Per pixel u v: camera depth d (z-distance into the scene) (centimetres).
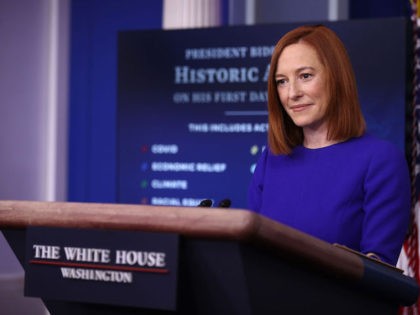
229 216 115
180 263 120
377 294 141
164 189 504
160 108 505
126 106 513
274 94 200
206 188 494
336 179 188
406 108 442
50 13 619
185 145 499
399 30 442
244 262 117
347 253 133
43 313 605
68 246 127
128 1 599
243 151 485
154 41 507
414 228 416
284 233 119
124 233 122
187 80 499
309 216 188
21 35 627
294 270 125
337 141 194
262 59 479
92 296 124
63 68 616
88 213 125
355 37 450
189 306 126
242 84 485
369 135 195
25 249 133
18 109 624
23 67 627
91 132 610
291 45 194
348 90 192
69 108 617
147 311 128
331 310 134
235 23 533
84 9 614
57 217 129
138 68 510
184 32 500
